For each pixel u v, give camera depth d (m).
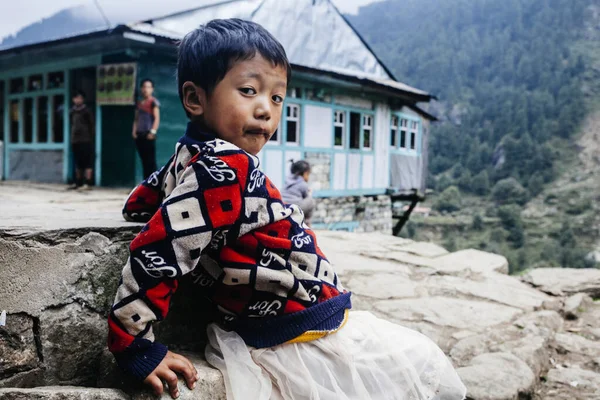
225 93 1.36
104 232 1.59
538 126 123.56
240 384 1.34
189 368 1.33
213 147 1.32
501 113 130.50
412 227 87.31
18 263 1.44
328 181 14.10
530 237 82.88
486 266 5.10
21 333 1.45
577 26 169.50
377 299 3.91
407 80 164.88
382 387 1.42
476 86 151.38
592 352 3.13
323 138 13.80
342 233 7.17
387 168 16.62
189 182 1.28
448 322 3.41
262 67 1.37
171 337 1.68
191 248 1.25
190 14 11.01
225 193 1.28
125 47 9.97
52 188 10.20
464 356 2.90
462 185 111.81
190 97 1.43
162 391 1.27
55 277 1.50
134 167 10.80
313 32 14.58
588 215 87.94
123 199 7.93
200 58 1.37
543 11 175.75
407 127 17.92
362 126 15.34
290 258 1.42
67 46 10.22
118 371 1.50
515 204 93.88
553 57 152.50
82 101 9.82
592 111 125.69
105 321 1.59
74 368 1.53
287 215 1.44
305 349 1.40
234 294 1.42
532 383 2.56
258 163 1.41
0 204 4.12
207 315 1.77
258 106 1.37
